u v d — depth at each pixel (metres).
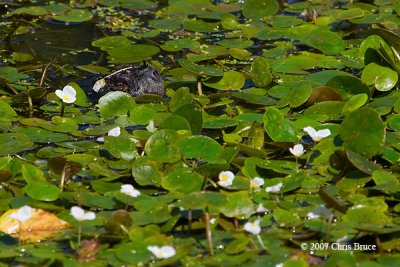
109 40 7.63
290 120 6.12
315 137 5.52
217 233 4.70
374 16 8.12
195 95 6.59
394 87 6.69
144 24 8.17
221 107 6.48
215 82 6.73
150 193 5.15
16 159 5.41
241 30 7.99
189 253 4.50
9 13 8.14
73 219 4.82
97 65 7.22
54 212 4.90
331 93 6.34
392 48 6.87
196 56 7.23
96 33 7.95
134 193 4.87
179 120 5.77
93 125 6.16
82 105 6.50
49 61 7.32
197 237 4.67
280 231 4.73
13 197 5.07
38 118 6.25
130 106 6.27
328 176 5.36
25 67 7.16
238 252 4.48
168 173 5.32
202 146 5.54
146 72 6.72
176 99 6.31
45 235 4.70
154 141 5.53
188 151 5.51
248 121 6.06
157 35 7.91
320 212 4.58
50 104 6.55
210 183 5.20
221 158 5.47
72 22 8.14
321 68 7.12
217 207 4.55
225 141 5.75
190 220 4.73
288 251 4.54
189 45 7.59
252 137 5.77
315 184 5.25
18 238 4.67
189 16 8.37
